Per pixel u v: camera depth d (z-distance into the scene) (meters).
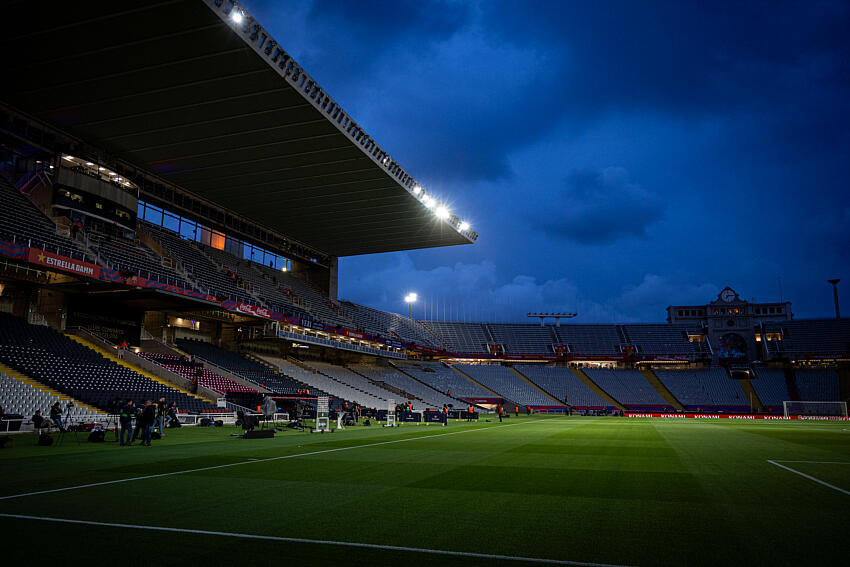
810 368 72.88
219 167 38.00
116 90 28.34
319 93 30.08
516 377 73.12
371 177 39.56
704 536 5.96
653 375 75.38
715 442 19.03
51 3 21.88
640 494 8.52
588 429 27.64
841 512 7.20
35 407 23.67
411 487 9.14
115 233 35.75
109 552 5.28
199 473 10.76
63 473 10.68
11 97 28.81
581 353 79.94
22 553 5.23
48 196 32.25
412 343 67.50
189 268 40.78
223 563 4.96
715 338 79.75
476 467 11.87
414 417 37.31
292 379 46.34
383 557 5.16
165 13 22.77
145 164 37.44
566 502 7.85
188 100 29.34
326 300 60.25
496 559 5.13
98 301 35.81
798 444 18.23
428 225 50.75
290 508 7.36
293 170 38.38
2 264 27.20
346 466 11.98
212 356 42.66
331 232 53.34
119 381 29.98
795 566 4.95
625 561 5.09
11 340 27.84
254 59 25.92
